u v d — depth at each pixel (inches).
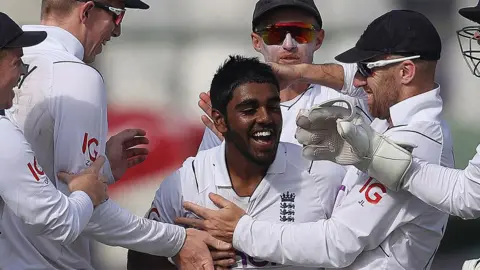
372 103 466.3
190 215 490.0
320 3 979.9
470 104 973.2
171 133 964.6
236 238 467.8
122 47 993.5
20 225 453.1
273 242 459.8
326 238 451.5
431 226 458.3
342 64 548.4
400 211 445.1
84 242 487.5
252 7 994.7
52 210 423.2
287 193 475.8
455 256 863.1
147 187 938.1
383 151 430.3
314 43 585.3
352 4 978.7
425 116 452.8
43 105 452.4
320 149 443.8
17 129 424.2
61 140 451.5
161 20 995.3
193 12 995.3
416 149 444.8
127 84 989.8
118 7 499.8
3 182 416.5
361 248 449.4
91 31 489.4
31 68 458.6
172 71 993.5
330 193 483.2
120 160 539.2
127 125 968.9
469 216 424.2
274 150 459.5
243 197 478.9
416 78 451.8
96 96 463.5
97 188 452.8
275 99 457.4
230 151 472.7
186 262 483.8
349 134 422.6
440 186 425.7
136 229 474.0
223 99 462.0
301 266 475.8
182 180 490.6
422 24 452.1
